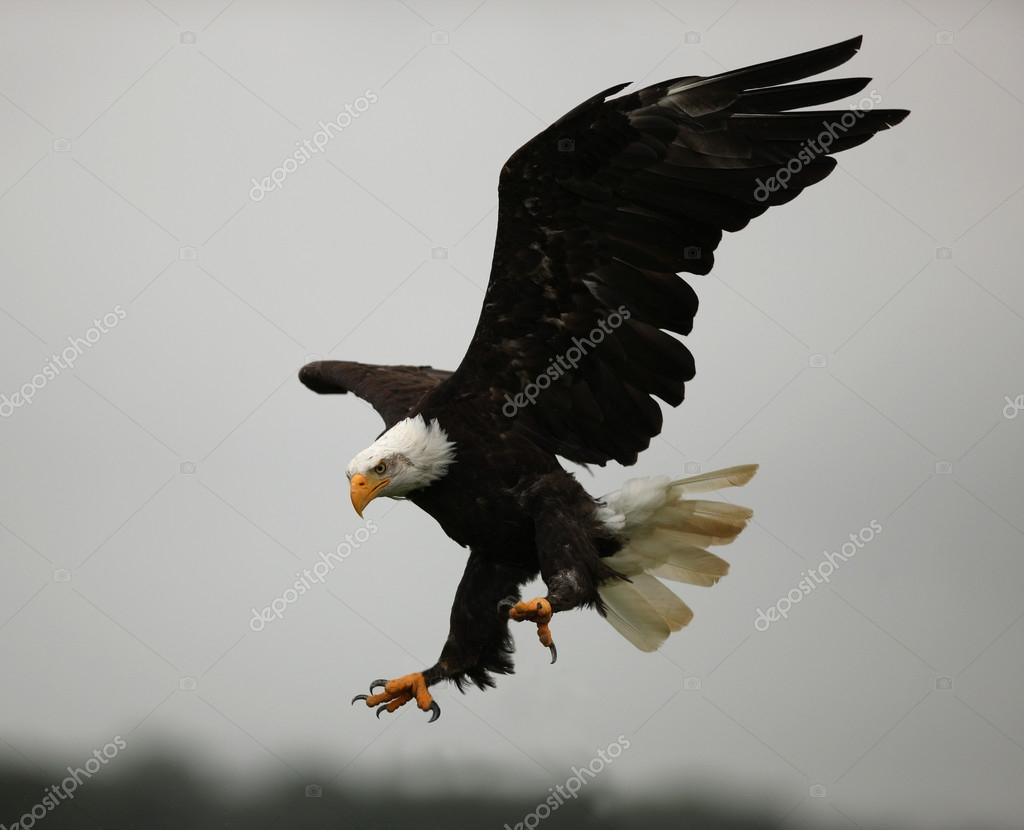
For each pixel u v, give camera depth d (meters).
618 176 11.20
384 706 12.47
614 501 12.02
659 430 11.91
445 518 11.90
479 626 12.34
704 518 12.22
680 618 12.42
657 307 11.55
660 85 10.97
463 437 11.73
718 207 11.26
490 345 11.73
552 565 11.41
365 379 14.49
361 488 11.51
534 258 11.49
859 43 10.83
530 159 11.13
